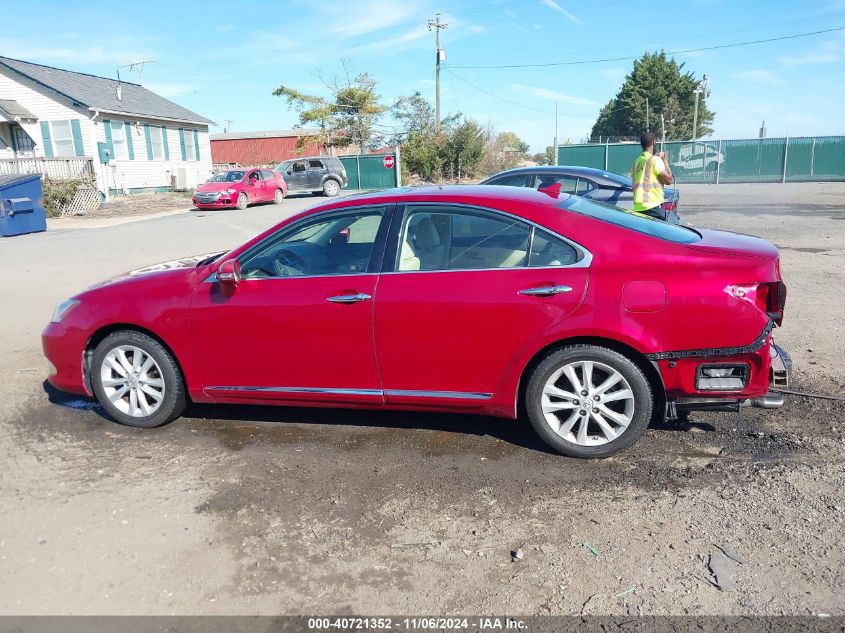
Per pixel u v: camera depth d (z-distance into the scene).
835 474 3.89
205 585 3.13
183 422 4.98
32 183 18.66
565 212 4.22
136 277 4.92
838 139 32.62
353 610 2.94
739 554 3.21
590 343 4.05
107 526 3.61
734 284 3.82
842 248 11.57
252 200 26.02
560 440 4.18
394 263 4.29
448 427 4.75
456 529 3.52
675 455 4.22
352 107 44.94
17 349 6.88
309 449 4.48
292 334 4.39
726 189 29.64
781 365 4.09
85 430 4.87
